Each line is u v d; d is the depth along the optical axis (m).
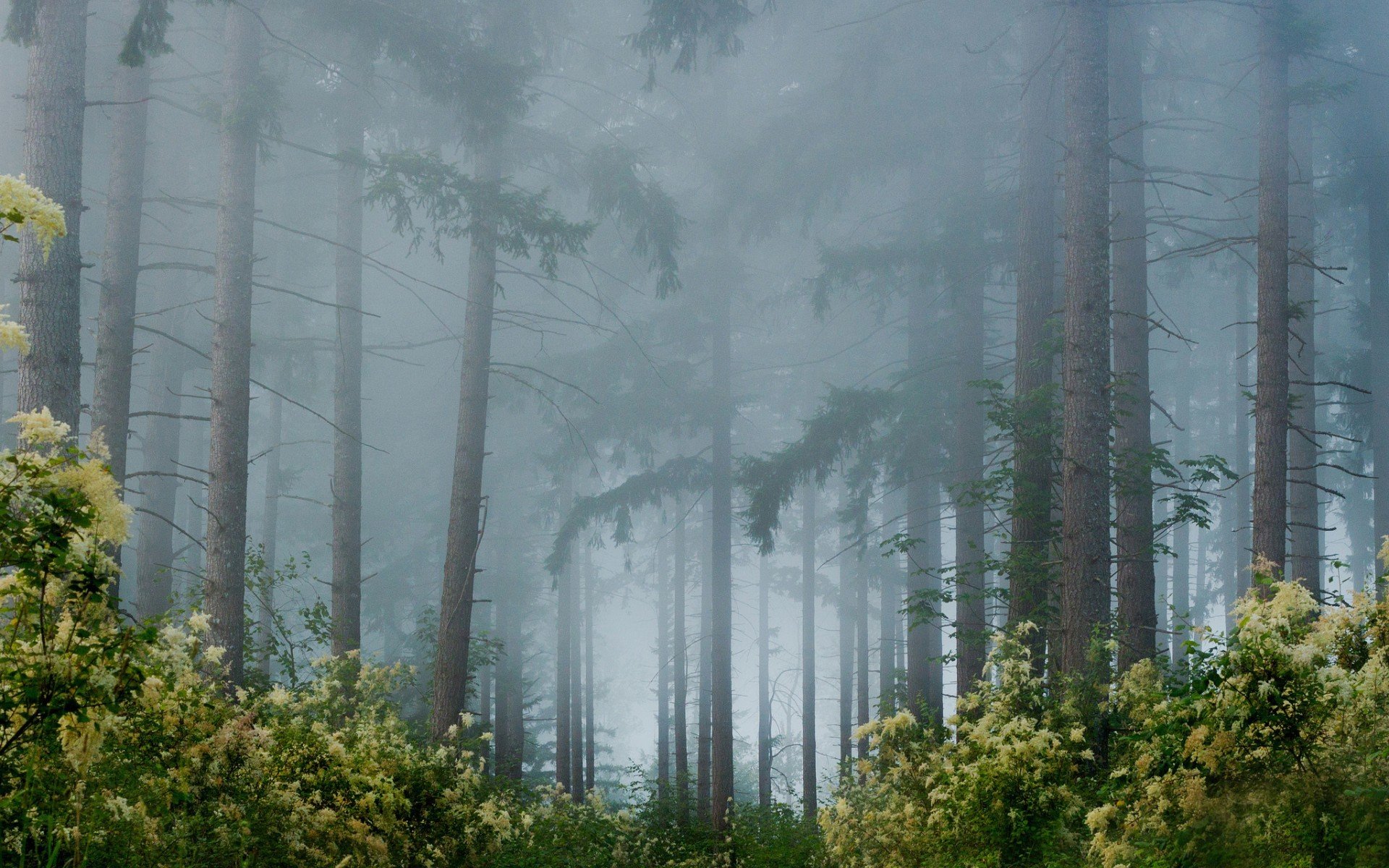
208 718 6.03
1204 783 4.71
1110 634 11.15
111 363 13.41
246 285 13.01
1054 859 6.20
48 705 3.79
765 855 11.61
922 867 7.07
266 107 12.95
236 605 11.87
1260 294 14.57
